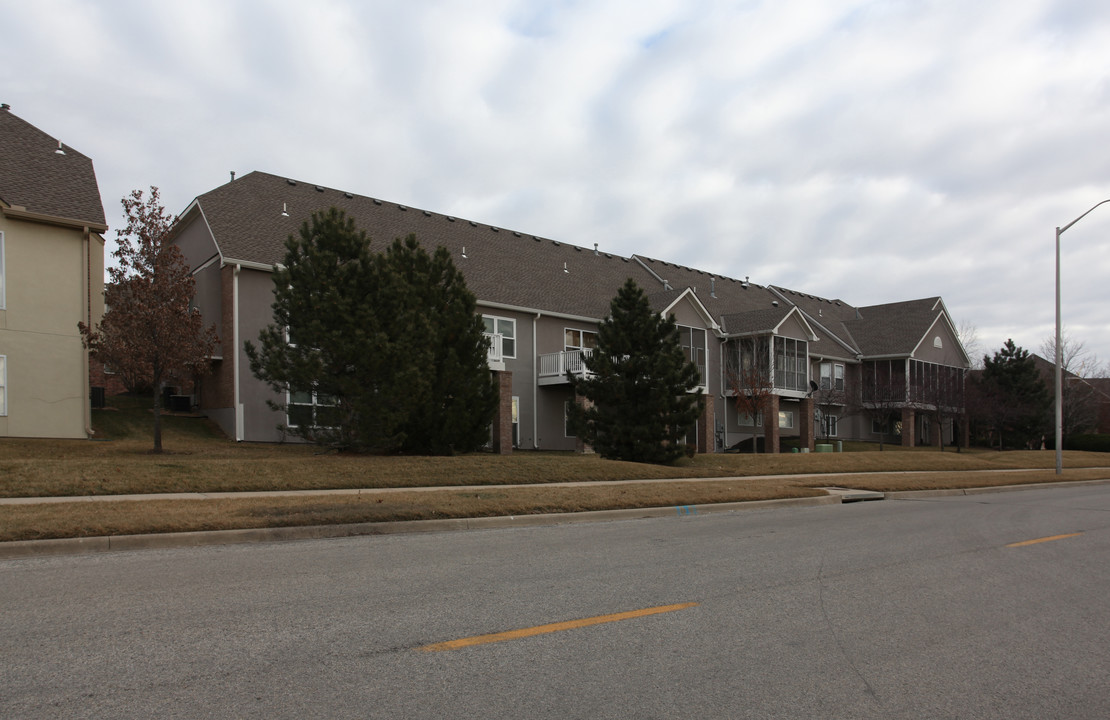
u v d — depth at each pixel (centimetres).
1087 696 504
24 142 2155
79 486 1270
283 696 452
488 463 1820
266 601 671
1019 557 1029
